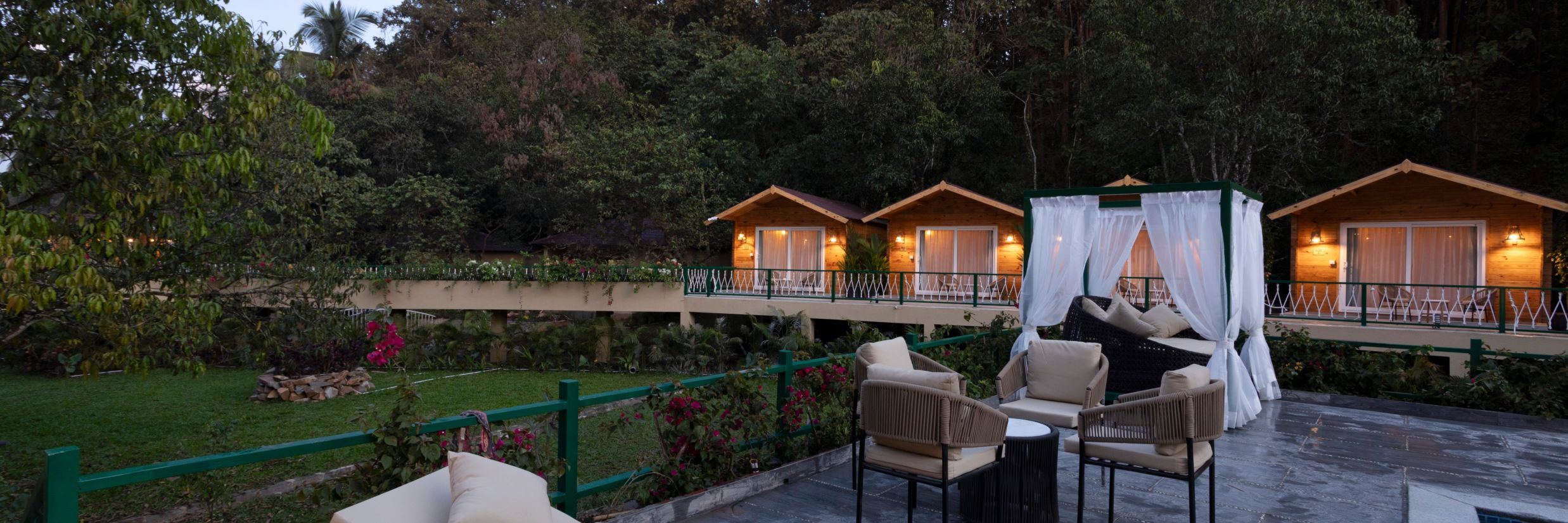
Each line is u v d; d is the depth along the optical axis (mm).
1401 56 16609
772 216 21094
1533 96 19984
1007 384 5914
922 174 23953
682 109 26750
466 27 34469
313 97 28078
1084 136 24141
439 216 26188
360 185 24391
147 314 6758
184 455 8742
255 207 8781
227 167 6031
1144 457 4238
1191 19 17000
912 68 23328
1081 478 4402
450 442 3836
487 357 16703
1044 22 24328
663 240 23953
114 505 6633
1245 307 8500
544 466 4164
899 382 4184
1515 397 7594
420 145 27922
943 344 8320
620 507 4676
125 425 10328
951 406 3928
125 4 5820
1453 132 20500
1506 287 10625
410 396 3715
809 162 25531
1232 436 6980
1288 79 16875
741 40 30328
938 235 19406
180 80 6402
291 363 12539
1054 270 8664
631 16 32875
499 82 28203
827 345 13930
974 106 23594
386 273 17141
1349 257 14766
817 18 30922
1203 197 7641
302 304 10445
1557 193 17938
